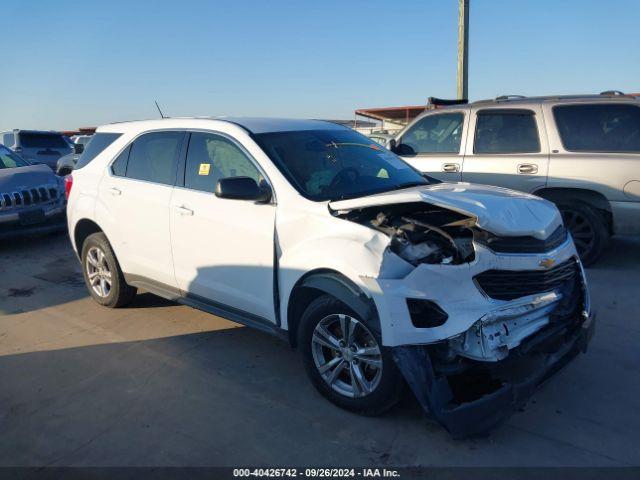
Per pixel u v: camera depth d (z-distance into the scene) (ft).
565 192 21.56
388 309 10.24
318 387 12.19
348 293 10.90
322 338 11.88
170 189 15.33
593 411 11.70
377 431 11.09
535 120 22.18
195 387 13.16
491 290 10.61
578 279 12.53
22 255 26.50
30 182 27.73
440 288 10.24
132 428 11.53
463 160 23.56
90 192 17.88
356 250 10.89
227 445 10.84
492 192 12.44
